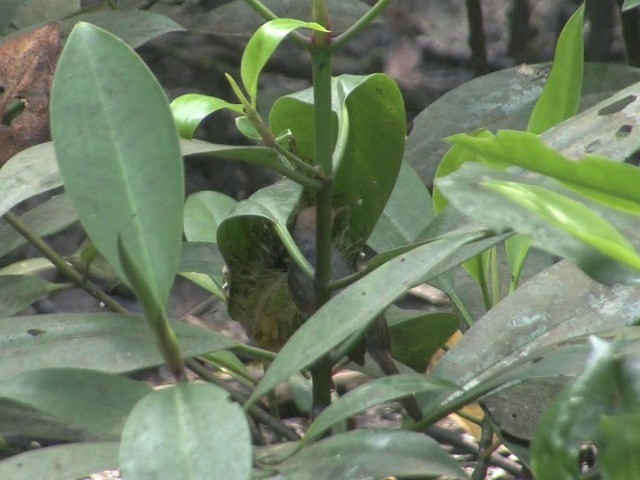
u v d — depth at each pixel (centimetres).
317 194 183
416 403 179
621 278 158
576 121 185
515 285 194
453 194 161
